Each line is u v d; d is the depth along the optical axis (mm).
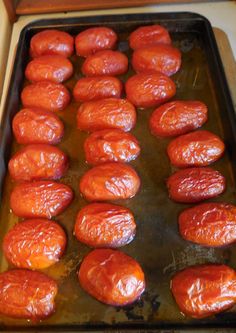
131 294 245
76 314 251
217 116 341
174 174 300
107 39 382
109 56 363
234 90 358
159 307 251
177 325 243
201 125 333
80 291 260
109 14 414
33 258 263
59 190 293
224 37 392
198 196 288
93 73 367
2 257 280
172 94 349
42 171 306
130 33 402
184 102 329
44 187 290
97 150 307
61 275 268
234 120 308
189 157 305
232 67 372
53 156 307
